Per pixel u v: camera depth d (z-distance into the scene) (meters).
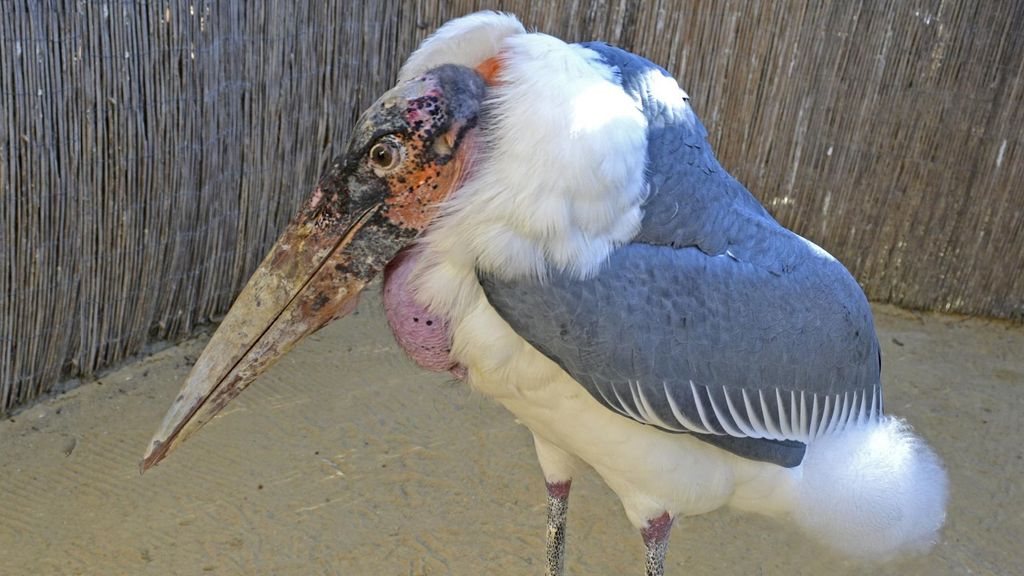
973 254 3.70
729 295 2.25
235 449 2.89
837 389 2.38
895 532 2.52
